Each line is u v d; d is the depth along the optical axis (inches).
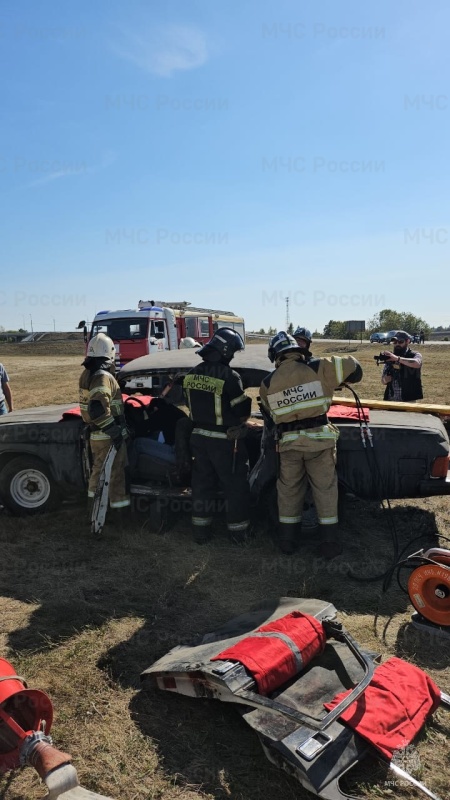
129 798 88.6
